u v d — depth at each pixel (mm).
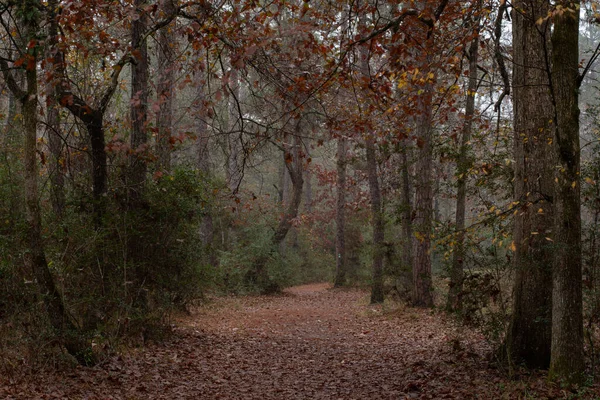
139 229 10812
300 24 7934
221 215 28328
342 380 8789
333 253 43781
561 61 6527
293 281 31000
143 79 11539
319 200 42375
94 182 10133
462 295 8430
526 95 8227
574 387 6457
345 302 23688
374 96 9352
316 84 9430
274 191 49719
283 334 14062
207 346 11305
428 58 9500
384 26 8242
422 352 10578
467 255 8492
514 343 8227
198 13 8969
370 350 11547
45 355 7871
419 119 16125
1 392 6418
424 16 7590
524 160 8219
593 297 8008
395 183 23375
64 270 8844
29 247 8062
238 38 8281
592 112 8656
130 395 7254
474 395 6875
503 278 9078
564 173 6555
